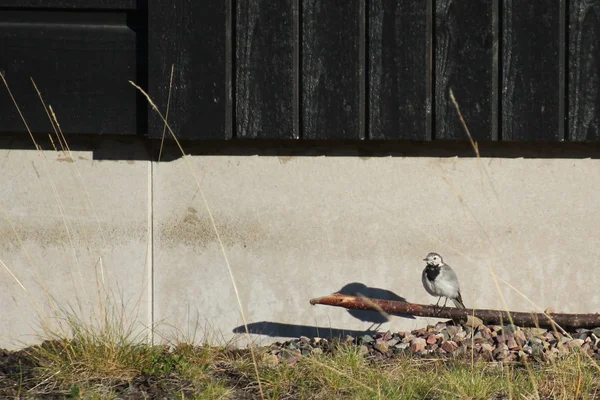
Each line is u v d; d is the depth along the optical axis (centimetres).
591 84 1320
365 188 1366
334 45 1336
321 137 1342
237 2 1337
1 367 1206
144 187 1378
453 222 1365
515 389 1100
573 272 1364
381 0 1327
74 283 1387
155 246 1381
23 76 1366
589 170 1355
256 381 1166
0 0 1359
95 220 1384
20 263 1391
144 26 1370
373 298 1372
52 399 1086
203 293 1382
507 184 1360
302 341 1347
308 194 1370
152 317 1389
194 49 1338
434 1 1326
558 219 1361
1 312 1393
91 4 1361
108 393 1106
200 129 1343
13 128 1368
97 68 1369
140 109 1364
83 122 1365
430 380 1141
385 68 1333
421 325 1390
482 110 1326
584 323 1296
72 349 1210
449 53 1327
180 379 1173
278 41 1338
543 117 1323
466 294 1371
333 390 1137
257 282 1380
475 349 1273
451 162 1361
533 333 1341
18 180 1385
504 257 1365
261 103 1345
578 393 1091
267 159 1370
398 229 1369
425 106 1330
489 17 1317
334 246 1373
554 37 1315
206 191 1374
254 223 1374
